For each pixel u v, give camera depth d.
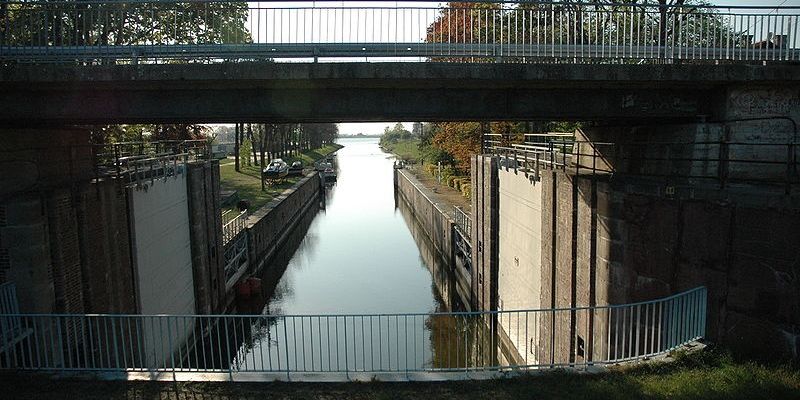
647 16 17.77
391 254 40.81
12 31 13.77
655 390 8.88
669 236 11.34
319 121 14.34
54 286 12.62
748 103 12.38
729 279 10.34
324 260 39.25
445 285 32.62
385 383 9.58
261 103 12.44
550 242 16.42
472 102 12.77
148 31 15.28
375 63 11.41
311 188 68.62
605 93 12.84
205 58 12.19
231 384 9.64
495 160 24.28
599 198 13.35
